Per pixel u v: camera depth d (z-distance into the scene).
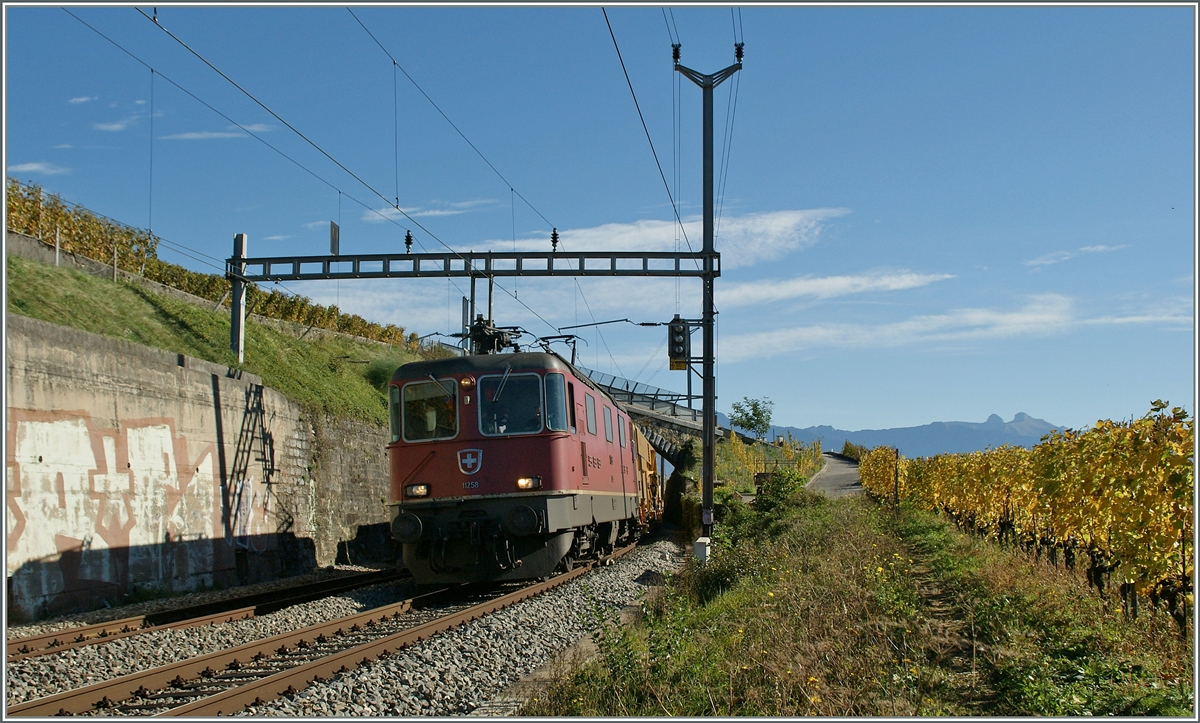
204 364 17.80
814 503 30.67
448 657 9.23
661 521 36.88
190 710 6.87
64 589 13.14
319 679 8.28
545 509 14.77
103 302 21.80
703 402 22.02
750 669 7.94
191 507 16.72
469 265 21.39
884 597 10.09
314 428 22.80
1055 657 8.24
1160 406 9.22
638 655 8.35
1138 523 9.39
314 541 21.78
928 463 30.62
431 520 15.02
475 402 15.25
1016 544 16.88
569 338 19.84
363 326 41.09
